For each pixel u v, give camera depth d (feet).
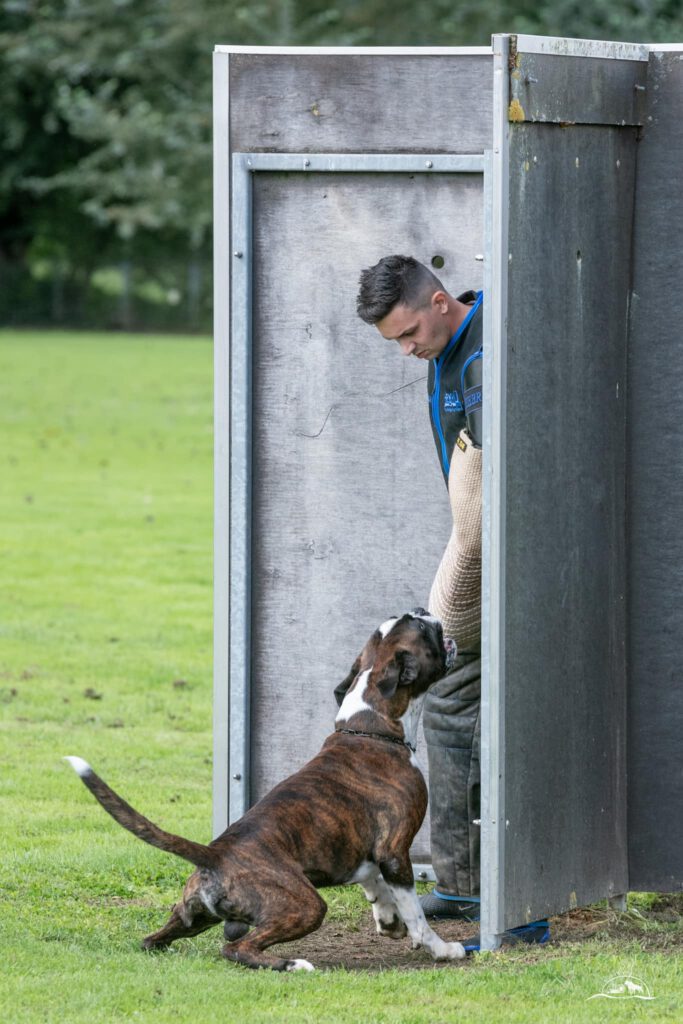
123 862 32.71
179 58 227.61
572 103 27.04
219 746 31.68
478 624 28.89
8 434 116.67
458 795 29.60
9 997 23.58
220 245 30.68
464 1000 23.91
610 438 28.91
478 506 27.76
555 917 30.07
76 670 51.80
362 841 26.89
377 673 27.84
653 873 30.09
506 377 26.02
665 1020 23.06
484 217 25.81
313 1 211.00
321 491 31.78
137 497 89.61
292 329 31.48
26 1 237.66
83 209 238.68
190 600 63.41
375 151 29.53
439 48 28.86
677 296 28.81
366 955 27.96
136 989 23.94
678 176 28.60
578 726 28.48
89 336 233.96
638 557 29.58
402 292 27.61
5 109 244.22
